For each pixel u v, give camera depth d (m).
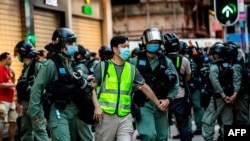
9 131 16.81
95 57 21.66
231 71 15.26
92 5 29.91
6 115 16.36
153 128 11.81
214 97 15.50
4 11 21.12
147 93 11.50
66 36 10.41
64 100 10.37
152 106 11.98
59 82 10.38
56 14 25.61
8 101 16.42
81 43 28.73
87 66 15.81
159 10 63.38
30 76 14.37
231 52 15.26
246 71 15.59
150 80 12.12
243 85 15.57
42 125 10.57
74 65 10.73
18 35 22.09
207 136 15.66
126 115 10.86
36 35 23.58
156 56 12.28
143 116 11.84
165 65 12.21
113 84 10.81
